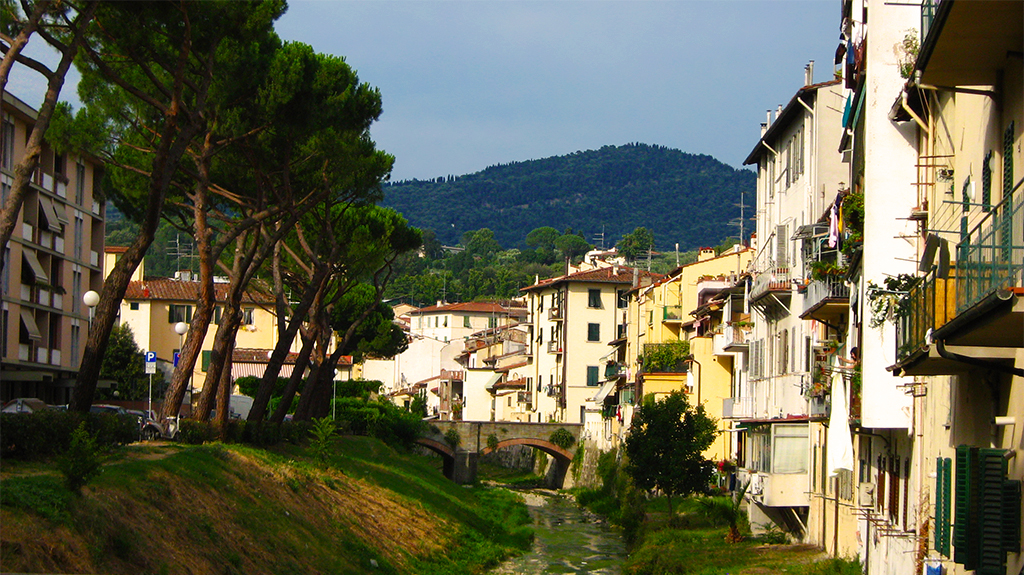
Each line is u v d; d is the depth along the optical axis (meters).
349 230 52.53
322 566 30.30
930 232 19.36
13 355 56.09
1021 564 14.58
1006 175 15.70
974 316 13.12
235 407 76.06
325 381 63.25
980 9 14.12
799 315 39.34
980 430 17.25
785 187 43.91
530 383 109.88
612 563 46.12
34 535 18.00
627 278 100.56
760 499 39.66
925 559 21.66
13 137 56.25
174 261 150.38
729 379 58.59
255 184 41.50
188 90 34.75
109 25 28.06
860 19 27.23
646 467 48.72
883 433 27.75
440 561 40.72
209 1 28.48
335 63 38.31
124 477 24.50
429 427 84.25
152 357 47.62
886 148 24.06
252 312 99.75
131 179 39.38
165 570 21.39
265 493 32.28
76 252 65.81
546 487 93.50
